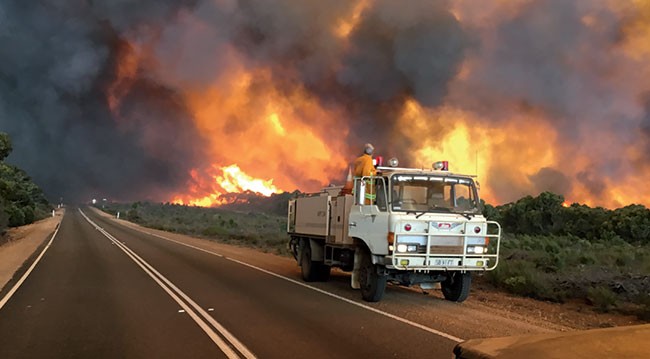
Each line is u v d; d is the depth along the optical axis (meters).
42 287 13.21
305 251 15.59
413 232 10.78
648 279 14.07
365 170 12.27
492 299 13.03
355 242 12.18
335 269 19.62
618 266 18.08
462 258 11.08
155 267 18.27
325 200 14.25
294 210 16.83
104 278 15.09
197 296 12.04
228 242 36.91
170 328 8.66
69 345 7.54
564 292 13.17
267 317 9.63
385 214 11.04
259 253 26.62
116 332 8.36
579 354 2.84
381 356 7.02
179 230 53.31
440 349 7.39
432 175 11.46
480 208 11.73
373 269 11.50
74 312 10.01
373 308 10.73
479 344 3.29
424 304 11.43
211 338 7.99
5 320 9.25
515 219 49.41
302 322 9.21
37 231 42.78
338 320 9.41
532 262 18.41
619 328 3.19
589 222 43.94
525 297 13.54
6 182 50.84
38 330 8.48
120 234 41.62
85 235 38.81
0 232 35.28
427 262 10.82
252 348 7.41
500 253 21.16
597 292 12.55
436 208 11.35
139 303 11.05
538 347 3.03
